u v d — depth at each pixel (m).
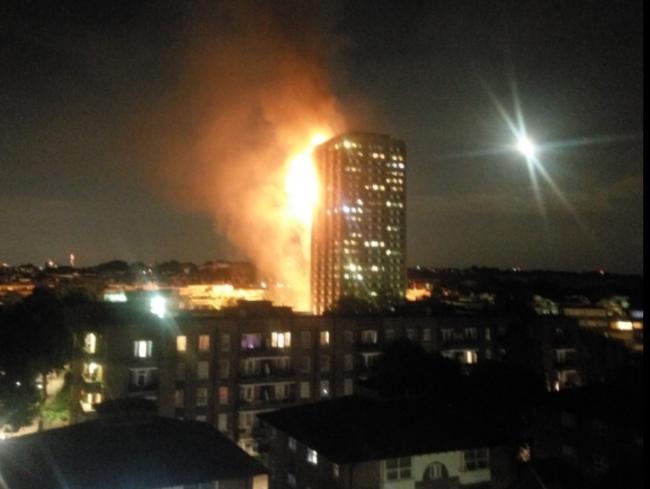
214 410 61.56
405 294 197.38
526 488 32.66
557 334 75.25
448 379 50.66
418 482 34.50
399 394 48.03
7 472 25.56
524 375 52.59
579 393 46.44
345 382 68.38
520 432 45.56
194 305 141.25
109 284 187.38
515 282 169.38
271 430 43.06
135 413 32.28
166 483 25.39
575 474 33.06
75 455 27.34
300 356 66.88
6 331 55.16
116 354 57.12
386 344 66.88
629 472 30.53
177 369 60.16
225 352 63.06
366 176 198.12
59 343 58.31
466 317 75.25
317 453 35.25
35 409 54.62
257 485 27.30
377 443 35.34
